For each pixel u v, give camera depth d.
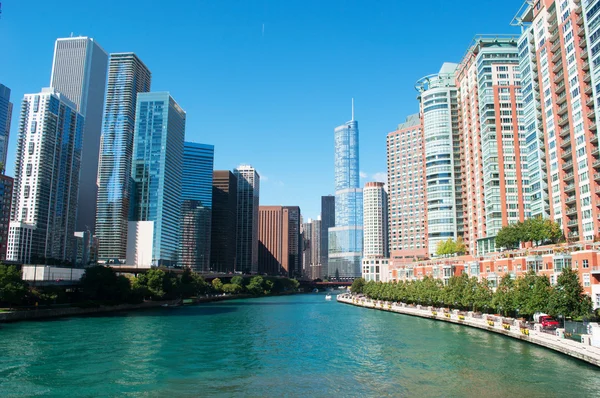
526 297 98.50
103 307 158.62
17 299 124.56
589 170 123.88
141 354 78.12
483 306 121.62
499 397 53.66
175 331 108.62
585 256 100.44
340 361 74.44
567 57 135.00
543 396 53.50
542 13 149.88
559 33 139.25
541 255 116.75
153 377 62.78
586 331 79.12
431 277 163.75
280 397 54.41
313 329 115.81
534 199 156.12
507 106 199.25
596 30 120.62
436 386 58.72
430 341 92.31
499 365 68.75
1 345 83.19
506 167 195.38
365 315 156.62
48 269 162.62
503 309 109.31
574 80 131.38
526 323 97.69
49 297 139.75
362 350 84.12
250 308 196.38
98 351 79.69
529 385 57.81
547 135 146.62
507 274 112.31
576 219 133.75
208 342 92.81
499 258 138.75
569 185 134.62
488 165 198.88
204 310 180.38
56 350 79.81
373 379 62.56
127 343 88.69
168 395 54.78
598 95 119.88
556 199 141.38
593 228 122.31
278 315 157.38
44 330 103.44
